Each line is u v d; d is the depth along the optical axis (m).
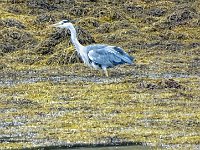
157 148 18.89
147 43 34.12
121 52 23.47
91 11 37.84
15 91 25.58
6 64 30.25
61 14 37.12
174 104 23.66
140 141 19.55
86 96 24.70
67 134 20.23
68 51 31.09
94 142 19.50
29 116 22.20
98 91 25.47
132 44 33.88
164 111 22.73
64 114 22.41
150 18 38.00
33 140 19.72
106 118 21.89
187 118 21.81
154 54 32.78
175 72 29.44
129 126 21.02
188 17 37.53
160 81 26.09
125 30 35.28
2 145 19.22
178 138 19.77
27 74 28.80
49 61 30.89
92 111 22.75
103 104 23.59
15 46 33.12
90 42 33.47
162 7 39.22
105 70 23.17
